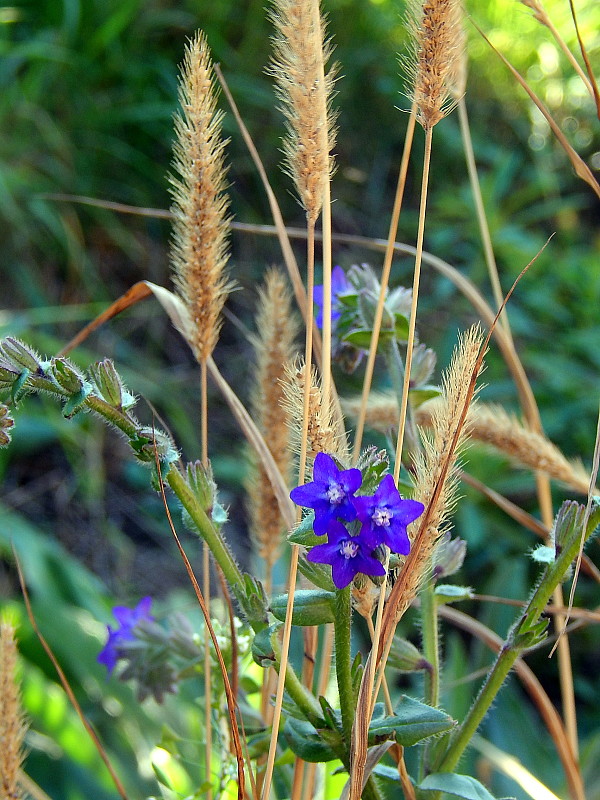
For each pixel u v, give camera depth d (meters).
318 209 0.34
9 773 0.34
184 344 1.17
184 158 0.36
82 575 0.78
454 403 0.32
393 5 1.31
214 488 0.34
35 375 0.32
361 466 0.31
